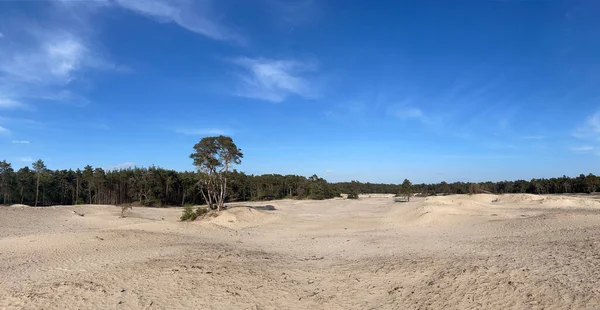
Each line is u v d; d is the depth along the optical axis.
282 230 29.41
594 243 12.82
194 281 11.15
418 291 9.46
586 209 38.59
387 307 8.81
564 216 23.27
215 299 9.81
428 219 29.55
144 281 11.24
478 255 12.98
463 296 8.59
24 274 13.09
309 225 32.47
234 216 35.12
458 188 104.69
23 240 20.62
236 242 21.59
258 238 24.38
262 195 84.56
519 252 12.91
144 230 24.77
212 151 38.06
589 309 6.87
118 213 44.44
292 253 17.08
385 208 53.50
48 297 10.07
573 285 8.18
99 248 17.45
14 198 66.62
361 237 22.50
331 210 51.66
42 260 15.41
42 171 68.69
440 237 20.52
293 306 9.37
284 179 96.12
